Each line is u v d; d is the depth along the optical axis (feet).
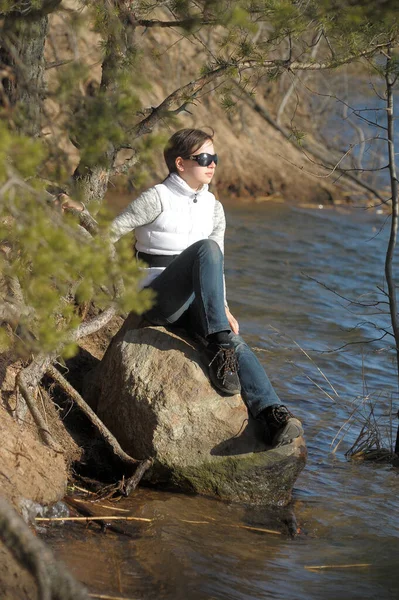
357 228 54.90
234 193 62.85
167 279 18.65
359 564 16.10
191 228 19.12
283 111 69.21
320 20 17.26
